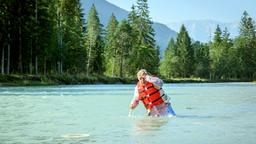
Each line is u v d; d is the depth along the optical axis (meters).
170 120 12.04
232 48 148.62
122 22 107.06
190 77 144.38
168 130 9.83
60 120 12.04
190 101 21.42
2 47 60.72
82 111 15.02
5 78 54.91
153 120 12.05
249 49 145.50
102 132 9.52
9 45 60.56
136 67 106.94
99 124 11.08
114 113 14.21
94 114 13.88
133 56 106.12
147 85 13.27
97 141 8.25
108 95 27.84
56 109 15.95
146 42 107.69
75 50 87.75
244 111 15.01
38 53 65.69
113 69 107.50
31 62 64.38
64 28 83.62
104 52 117.00
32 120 12.04
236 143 7.95
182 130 9.84
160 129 10.03
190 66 145.12
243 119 12.27
